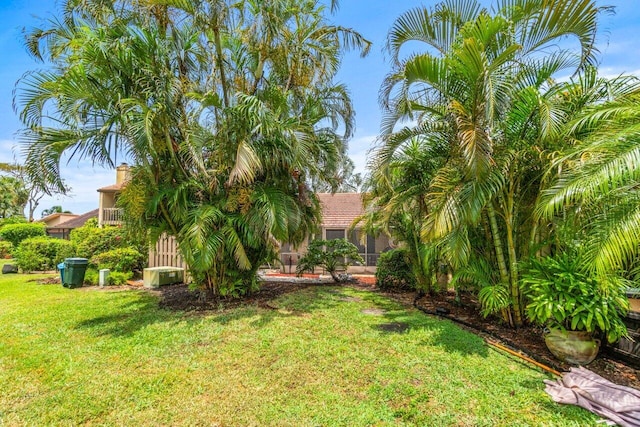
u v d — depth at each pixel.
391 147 5.49
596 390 3.04
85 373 3.68
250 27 6.55
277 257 8.43
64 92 5.10
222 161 6.61
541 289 4.06
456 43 4.72
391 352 4.20
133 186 6.19
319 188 8.35
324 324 5.41
